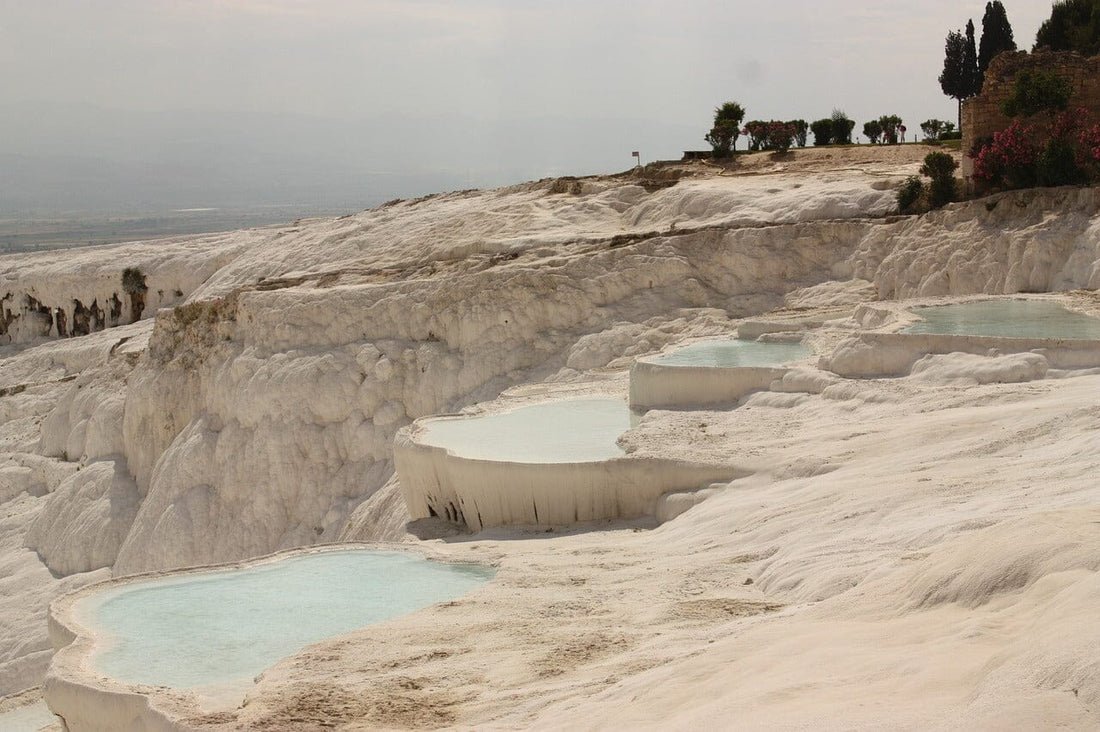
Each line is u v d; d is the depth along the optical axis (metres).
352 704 9.44
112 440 42.41
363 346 35.44
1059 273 27.77
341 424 34.62
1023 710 5.22
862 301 31.50
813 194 36.34
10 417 51.88
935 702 5.95
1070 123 31.05
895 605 8.02
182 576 14.42
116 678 10.91
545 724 8.09
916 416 17.41
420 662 10.52
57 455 45.97
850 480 14.57
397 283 36.41
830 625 8.05
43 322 66.12
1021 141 31.39
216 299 40.19
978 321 22.58
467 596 12.84
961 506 11.98
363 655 10.88
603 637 10.62
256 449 35.06
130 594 13.71
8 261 71.12
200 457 36.31
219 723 9.27
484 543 16.39
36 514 42.16
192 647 11.80
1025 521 7.91
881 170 39.91
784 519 13.80
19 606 36.22
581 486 17.92
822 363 21.19
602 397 24.73
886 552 11.04
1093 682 5.18
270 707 9.46
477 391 33.41
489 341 34.09
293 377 35.25
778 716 6.37
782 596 11.24
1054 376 18.67
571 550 15.30
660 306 33.88
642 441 19.14
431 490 20.06
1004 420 15.62
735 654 8.10
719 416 20.55
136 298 63.44
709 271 34.62
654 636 10.37
